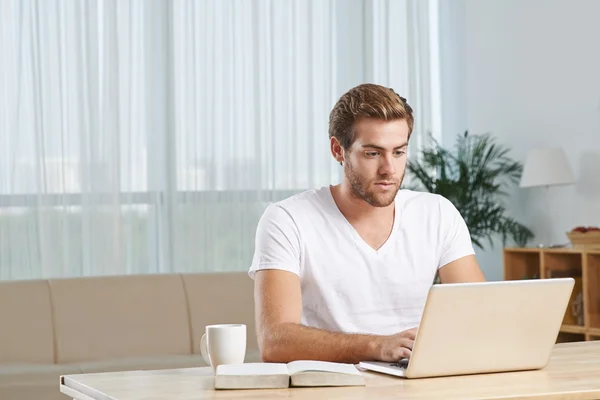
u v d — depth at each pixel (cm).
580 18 652
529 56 700
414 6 768
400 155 268
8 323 521
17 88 662
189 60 704
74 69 675
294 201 285
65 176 673
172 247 698
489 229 736
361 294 281
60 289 539
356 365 241
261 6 726
